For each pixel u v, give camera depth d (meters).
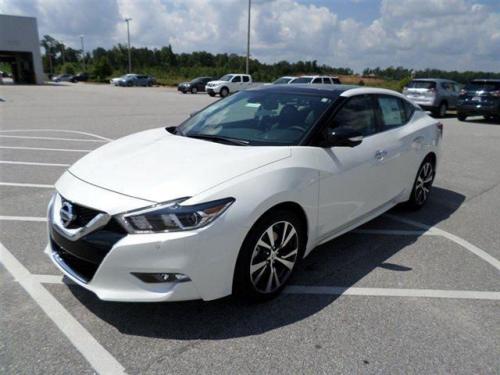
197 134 3.80
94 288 2.63
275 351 2.61
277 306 3.11
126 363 2.46
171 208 2.54
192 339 2.69
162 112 16.20
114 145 3.66
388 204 4.59
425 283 3.54
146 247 2.50
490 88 16.31
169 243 2.51
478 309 3.16
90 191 2.75
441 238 4.51
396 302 3.22
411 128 4.83
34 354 2.51
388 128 4.45
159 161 3.04
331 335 2.79
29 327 2.75
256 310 3.04
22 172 6.46
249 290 2.95
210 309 3.03
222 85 30.69
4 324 2.77
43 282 3.30
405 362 2.55
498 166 8.24
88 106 18.19
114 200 2.62
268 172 2.97
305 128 3.54
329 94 3.99
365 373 2.45
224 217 2.65
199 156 3.09
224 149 3.23
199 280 2.63
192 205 2.57
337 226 3.72
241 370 2.44
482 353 2.66
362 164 3.81
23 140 9.16
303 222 3.32
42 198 5.27
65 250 2.77
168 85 54.84
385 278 3.59
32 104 18.50
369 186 4.01
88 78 68.56
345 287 3.42
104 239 2.56
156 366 2.45
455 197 6.07
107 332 2.73
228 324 2.86
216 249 2.64
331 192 3.48
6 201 5.13
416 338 2.79
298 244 3.29
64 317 2.87
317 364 2.51
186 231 2.54
